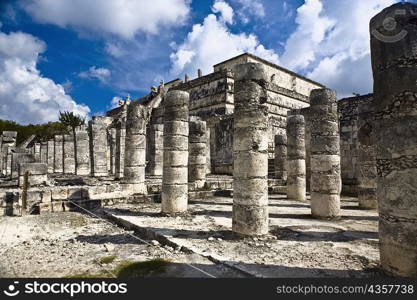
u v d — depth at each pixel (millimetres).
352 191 15773
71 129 44000
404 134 4094
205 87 28688
